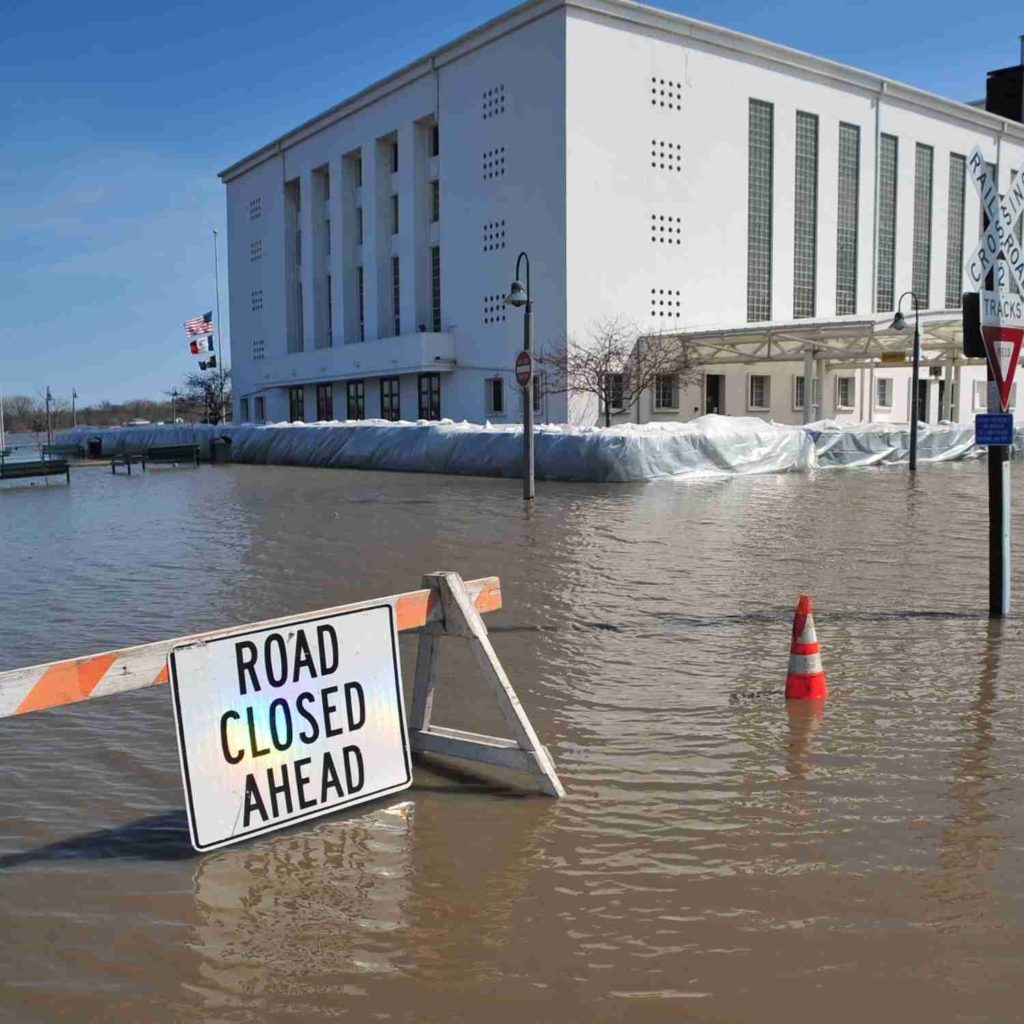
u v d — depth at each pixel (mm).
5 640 8758
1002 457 8758
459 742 5352
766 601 9820
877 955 3486
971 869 4117
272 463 40688
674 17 41531
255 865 4285
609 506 18875
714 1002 3227
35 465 30016
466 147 44875
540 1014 3186
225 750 4336
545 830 4566
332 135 55344
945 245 54188
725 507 18391
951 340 40594
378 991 3334
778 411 46719
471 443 29281
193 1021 3195
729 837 4453
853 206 49594
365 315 53312
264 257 63906
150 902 3979
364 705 4812
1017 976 3350
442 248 46875
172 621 9445
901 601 9758
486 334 44469
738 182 44562
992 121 55469
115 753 5777
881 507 18172
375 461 33875
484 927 3719
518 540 14406
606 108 40344
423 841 4480
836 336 36500
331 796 4656
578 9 39250
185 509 20922
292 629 4566
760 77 45000
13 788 5250
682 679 7086
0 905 3979
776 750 5578
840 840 4406
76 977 3457
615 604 9750
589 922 3740
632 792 5008
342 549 13891
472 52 44031
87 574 12367
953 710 6262
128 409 138750
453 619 5148
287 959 3541
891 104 50438
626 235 41188
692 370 41531
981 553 12773
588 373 39500
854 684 6883
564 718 6223
